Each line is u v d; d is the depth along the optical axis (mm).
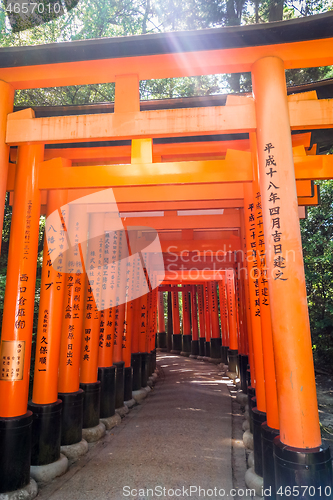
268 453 3658
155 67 3943
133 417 7426
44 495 4047
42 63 3957
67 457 5066
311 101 3635
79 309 5629
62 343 5488
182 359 17938
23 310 4273
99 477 4504
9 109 4219
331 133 5094
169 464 4902
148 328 11930
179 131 3791
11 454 3891
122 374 7766
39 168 4504
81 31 10047
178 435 6156
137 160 4340
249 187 4832
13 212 4504
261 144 3584
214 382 11609
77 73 4055
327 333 10867
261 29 3492
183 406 8312
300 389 3102
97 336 6277
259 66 3713
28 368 4277
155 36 3588
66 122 4000
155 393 10031
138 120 3865
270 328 3883
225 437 6062
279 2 10164
